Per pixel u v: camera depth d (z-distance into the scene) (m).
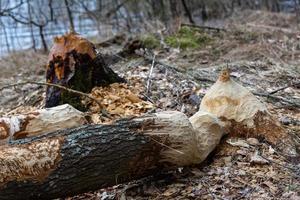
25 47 7.89
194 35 5.54
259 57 4.56
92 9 8.48
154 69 4.07
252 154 2.67
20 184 2.26
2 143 2.50
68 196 2.37
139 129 2.45
